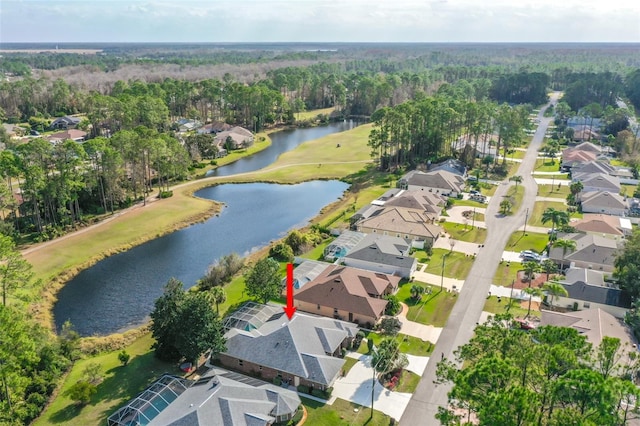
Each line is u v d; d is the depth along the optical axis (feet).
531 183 472.44
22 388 174.09
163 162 433.89
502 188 460.14
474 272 291.79
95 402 183.73
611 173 482.28
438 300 259.39
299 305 252.01
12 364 163.32
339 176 506.07
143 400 172.96
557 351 140.67
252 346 204.13
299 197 445.78
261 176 502.38
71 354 211.82
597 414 119.75
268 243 343.67
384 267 288.71
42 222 353.31
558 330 160.86
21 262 209.87
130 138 409.08
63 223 356.79
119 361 210.59
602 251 294.46
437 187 438.40
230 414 160.76
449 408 179.32
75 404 182.80
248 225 378.73
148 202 418.51
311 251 325.42
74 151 347.36
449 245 331.36
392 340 207.82
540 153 585.22
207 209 408.26
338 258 308.19
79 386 182.70
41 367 194.39
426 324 237.04
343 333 215.51
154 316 207.72
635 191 441.27
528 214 389.39
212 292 247.50
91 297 272.92
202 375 199.72
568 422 116.47
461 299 260.42
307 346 202.18
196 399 167.73
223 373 189.47
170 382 183.62
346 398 186.50
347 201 429.38
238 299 262.26
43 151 333.42
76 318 250.98
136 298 271.90
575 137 643.86
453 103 573.33
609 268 286.87
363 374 200.95
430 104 538.47
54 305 264.31
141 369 204.13
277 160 570.87
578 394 122.52
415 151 551.59
